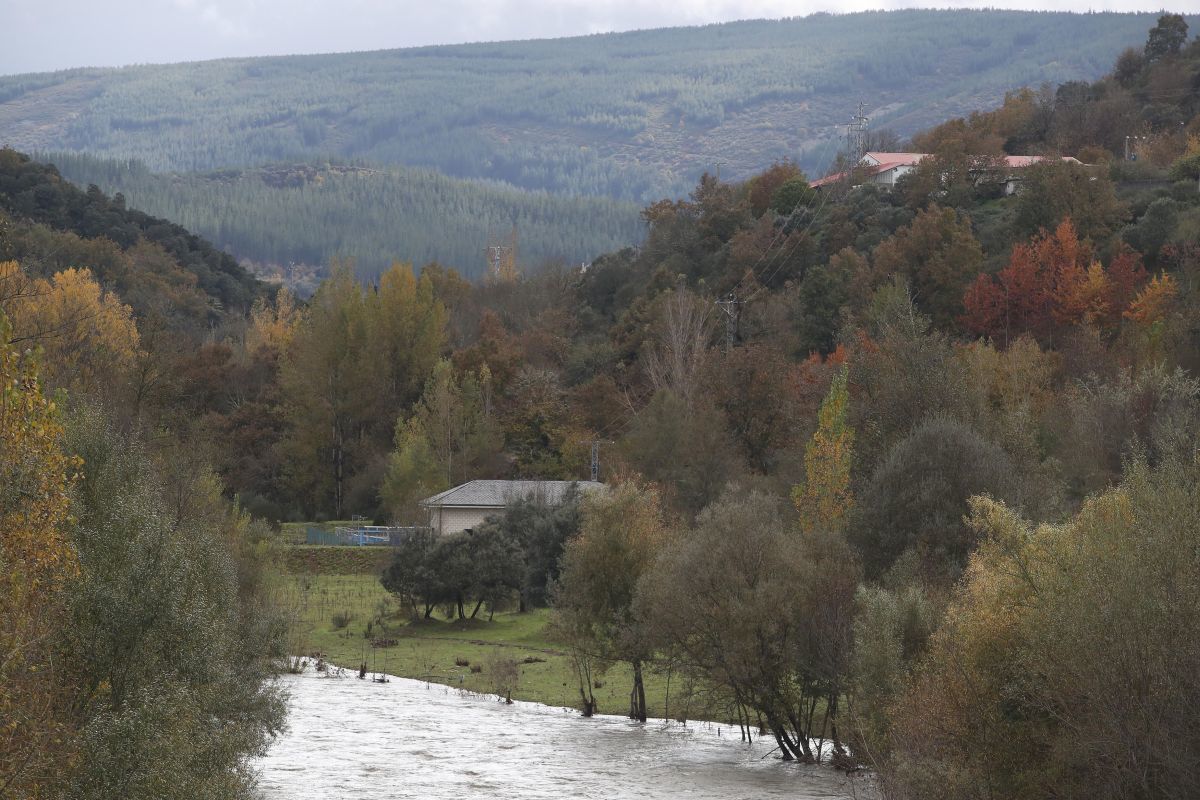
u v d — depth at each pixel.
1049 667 39.44
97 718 32.78
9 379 34.00
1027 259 175.00
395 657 105.56
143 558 39.03
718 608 66.12
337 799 52.91
